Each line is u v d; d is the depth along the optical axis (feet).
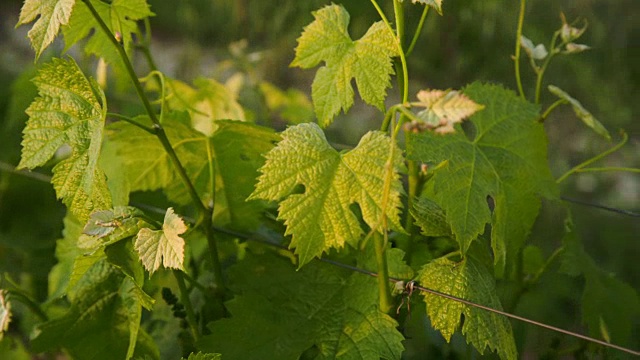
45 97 3.01
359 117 8.71
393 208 2.86
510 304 3.63
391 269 3.13
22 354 3.86
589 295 3.48
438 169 3.00
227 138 3.34
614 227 7.91
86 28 3.32
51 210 4.53
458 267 3.05
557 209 7.05
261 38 7.78
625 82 8.22
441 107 2.66
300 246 2.88
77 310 3.36
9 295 3.47
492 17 7.07
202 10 7.95
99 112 3.01
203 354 3.10
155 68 3.82
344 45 3.11
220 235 3.50
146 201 3.68
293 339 3.15
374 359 3.05
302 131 2.92
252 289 3.23
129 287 3.33
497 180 3.10
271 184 2.88
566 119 8.18
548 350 3.60
